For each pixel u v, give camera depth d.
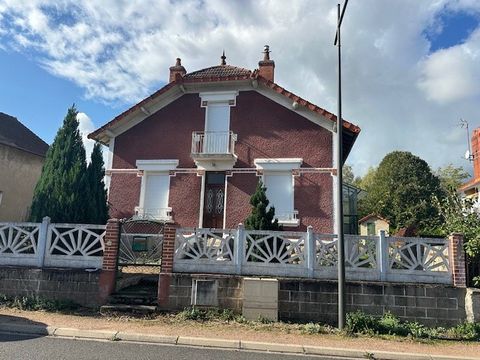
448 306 8.73
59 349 6.23
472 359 6.69
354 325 8.16
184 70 17.98
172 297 9.13
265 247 9.51
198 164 15.59
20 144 20.38
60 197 11.20
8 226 10.03
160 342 7.09
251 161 15.35
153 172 15.98
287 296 8.92
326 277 9.21
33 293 9.48
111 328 7.58
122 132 16.47
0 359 5.58
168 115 16.33
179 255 9.51
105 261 9.55
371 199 36.25
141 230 15.27
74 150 11.91
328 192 14.62
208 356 6.32
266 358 6.41
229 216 15.03
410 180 34.69
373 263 9.20
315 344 7.11
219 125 15.97
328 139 15.03
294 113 15.47
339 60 9.21
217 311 8.91
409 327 8.29
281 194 15.02
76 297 9.39
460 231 10.62
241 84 15.99
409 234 16.36
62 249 9.84
